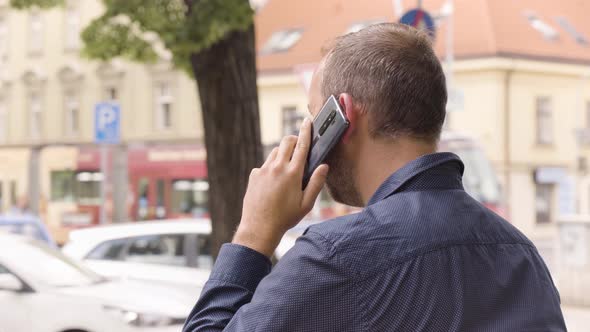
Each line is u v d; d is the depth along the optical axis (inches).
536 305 75.1
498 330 73.1
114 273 437.7
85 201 1717.5
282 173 82.5
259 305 73.3
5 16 2199.8
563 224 634.8
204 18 324.8
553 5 2034.9
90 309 343.0
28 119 2143.2
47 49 2121.1
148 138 1945.1
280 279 73.5
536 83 1921.8
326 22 2025.1
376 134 79.4
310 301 72.0
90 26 410.0
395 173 78.5
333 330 71.8
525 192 1919.3
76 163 1738.4
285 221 81.7
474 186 1283.2
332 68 81.5
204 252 450.6
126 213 1611.7
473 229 76.2
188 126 1902.1
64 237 1724.9
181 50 329.1
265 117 2053.4
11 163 2101.4
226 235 330.6
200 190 1517.0
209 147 334.6
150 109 1943.9
